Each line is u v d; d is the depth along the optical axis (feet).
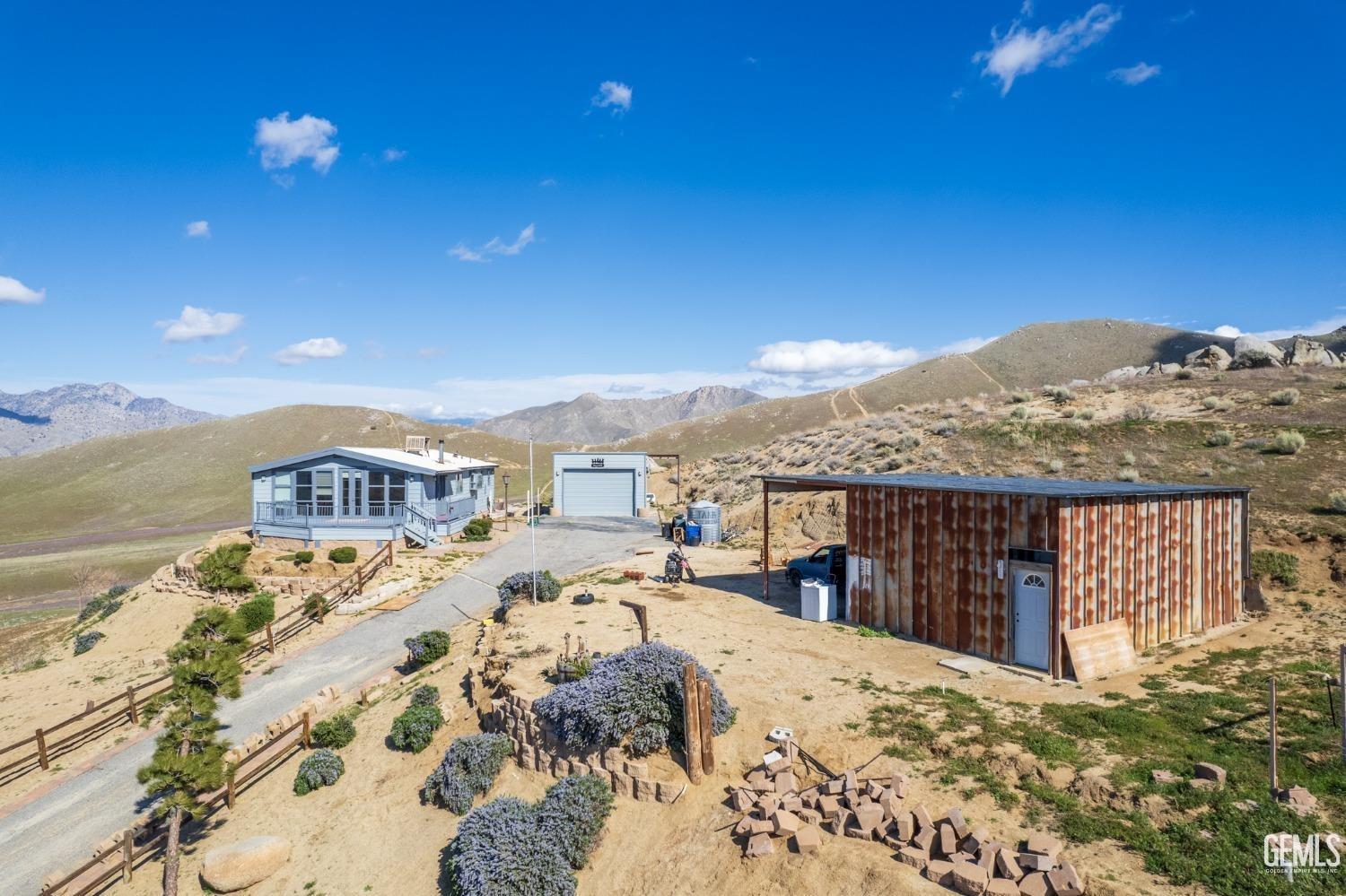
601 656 51.42
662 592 76.95
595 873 36.09
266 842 43.37
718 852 33.76
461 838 37.68
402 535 109.50
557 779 42.24
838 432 164.96
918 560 56.80
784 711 42.96
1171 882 26.23
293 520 108.68
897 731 39.29
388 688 64.85
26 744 65.98
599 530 131.13
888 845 30.91
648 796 38.37
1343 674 33.19
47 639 108.47
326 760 51.75
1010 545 49.73
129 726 67.87
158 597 101.30
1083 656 47.06
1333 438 93.35
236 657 47.34
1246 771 32.68
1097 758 34.73
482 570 100.22
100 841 49.57
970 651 52.54
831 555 67.87
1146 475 93.76
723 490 158.81
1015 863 27.68
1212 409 117.70
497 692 50.88
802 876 30.50
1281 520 72.33
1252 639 54.19
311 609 84.43
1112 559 50.29
